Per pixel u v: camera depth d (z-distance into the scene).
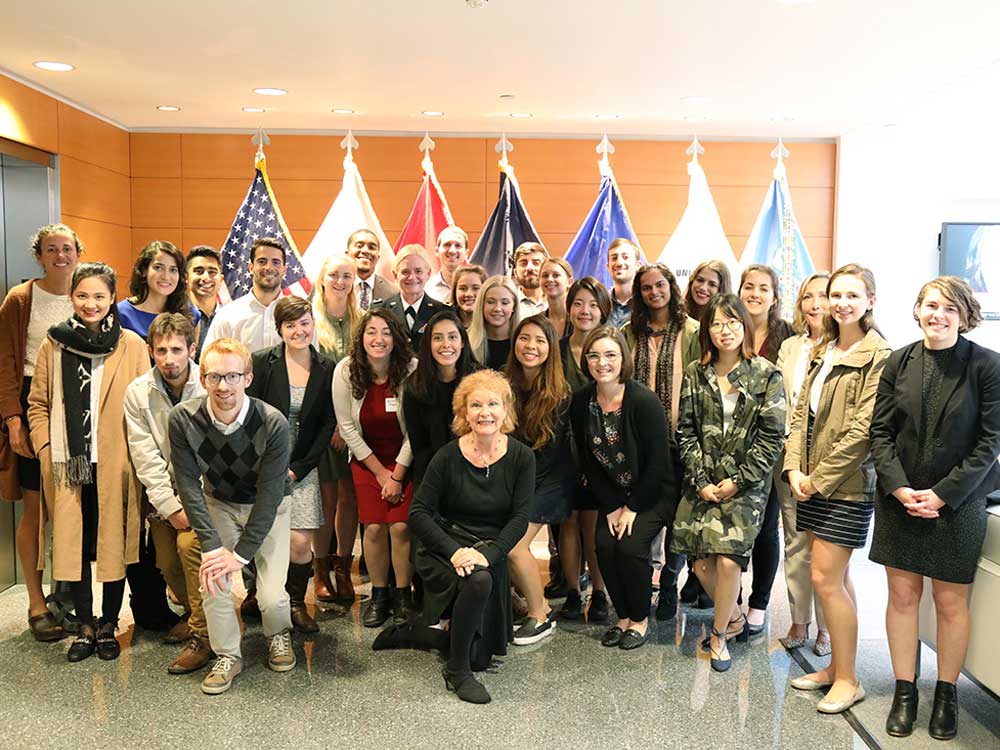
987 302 6.87
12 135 4.92
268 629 3.32
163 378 3.31
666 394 3.77
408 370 3.69
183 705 3.01
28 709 2.97
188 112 6.06
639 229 6.96
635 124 6.48
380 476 3.67
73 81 5.12
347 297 4.17
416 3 3.66
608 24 3.96
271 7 3.73
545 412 3.53
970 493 2.65
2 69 4.81
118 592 3.49
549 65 4.72
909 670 2.84
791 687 3.18
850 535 2.99
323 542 4.02
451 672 3.14
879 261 6.87
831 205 6.99
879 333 3.05
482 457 3.30
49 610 3.73
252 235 5.24
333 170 6.79
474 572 3.09
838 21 3.90
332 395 3.70
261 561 3.28
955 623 2.75
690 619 3.89
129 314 3.77
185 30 4.07
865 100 5.60
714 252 5.86
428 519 3.25
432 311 4.27
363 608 3.97
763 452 3.24
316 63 4.70
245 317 3.99
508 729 2.85
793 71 4.82
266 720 2.90
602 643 3.59
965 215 6.84
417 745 2.74
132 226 6.75
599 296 3.80
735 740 2.78
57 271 3.67
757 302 3.78
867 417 2.91
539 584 3.62
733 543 3.29
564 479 3.63
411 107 5.87
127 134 6.66
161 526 3.45
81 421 3.39
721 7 3.70
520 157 6.88
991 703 3.07
